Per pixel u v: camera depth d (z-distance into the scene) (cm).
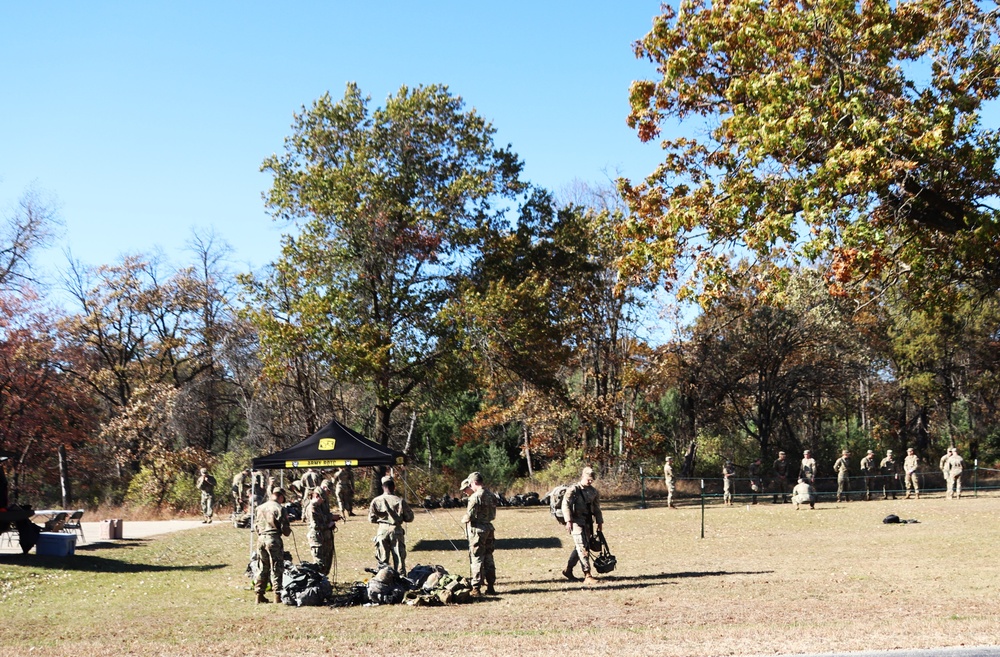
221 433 6131
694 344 5066
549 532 2716
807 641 963
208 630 1222
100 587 1744
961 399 5834
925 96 1691
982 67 1675
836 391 5325
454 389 4216
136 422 4600
